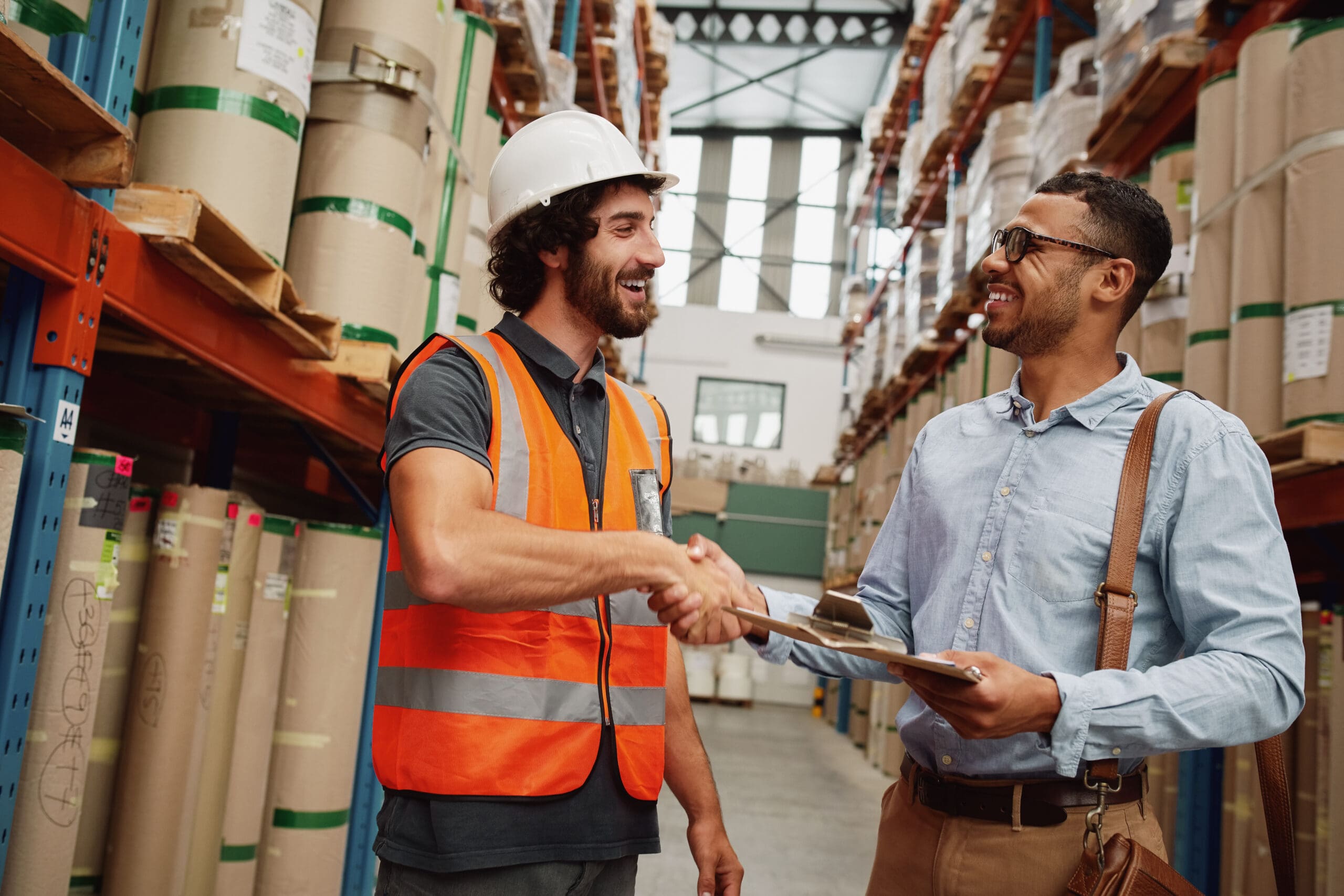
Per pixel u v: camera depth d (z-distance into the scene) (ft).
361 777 10.57
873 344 30.01
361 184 8.64
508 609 3.89
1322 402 7.73
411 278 10.13
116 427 10.59
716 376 55.67
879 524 25.88
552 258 4.95
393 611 4.45
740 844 16.34
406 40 8.82
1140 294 5.14
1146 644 4.57
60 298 5.39
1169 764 11.99
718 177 60.80
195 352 6.64
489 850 4.03
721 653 46.32
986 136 16.63
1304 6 8.91
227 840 8.53
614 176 4.92
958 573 5.00
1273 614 4.20
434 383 4.31
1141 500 4.56
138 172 7.14
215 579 7.77
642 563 4.08
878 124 36.01
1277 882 4.83
